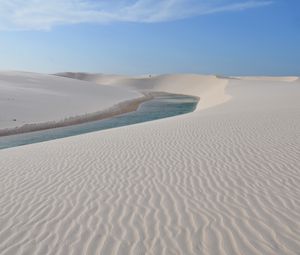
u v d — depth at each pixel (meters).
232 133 11.90
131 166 8.41
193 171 7.64
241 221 5.02
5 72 65.56
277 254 4.12
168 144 10.81
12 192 6.86
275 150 9.00
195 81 97.12
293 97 28.22
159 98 64.62
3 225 5.30
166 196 6.20
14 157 10.43
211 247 4.36
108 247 4.48
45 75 69.19
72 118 28.69
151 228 4.96
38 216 5.58
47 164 9.10
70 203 6.10
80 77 140.88
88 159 9.41
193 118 17.36
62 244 4.62
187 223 5.07
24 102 32.62
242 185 6.54
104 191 6.65
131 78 121.81
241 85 56.62
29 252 4.45
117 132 14.68
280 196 5.89
